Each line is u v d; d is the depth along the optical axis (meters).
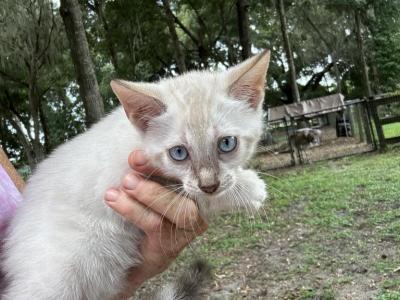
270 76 37.50
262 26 32.47
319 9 34.44
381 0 31.73
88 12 25.05
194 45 29.14
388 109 16.20
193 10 27.58
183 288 3.12
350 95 39.50
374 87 36.69
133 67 24.36
